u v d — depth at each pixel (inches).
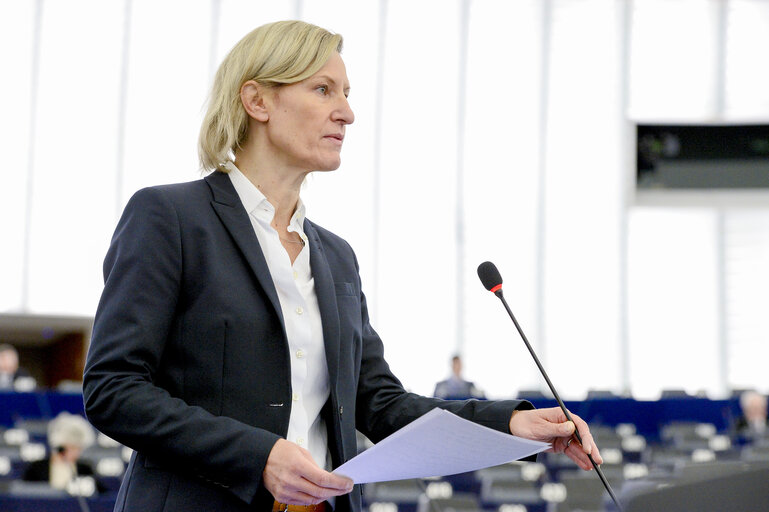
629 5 1263.5
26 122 1171.3
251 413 130.2
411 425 115.0
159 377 133.0
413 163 1238.9
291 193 147.9
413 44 1252.5
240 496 122.2
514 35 1257.4
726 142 1268.5
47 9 1186.0
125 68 1190.3
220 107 146.9
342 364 142.5
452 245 1229.1
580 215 1246.9
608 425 745.0
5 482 432.1
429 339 1215.6
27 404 674.8
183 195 139.5
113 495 450.0
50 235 1159.6
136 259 132.2
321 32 149.9
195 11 1208.8
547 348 1228.5
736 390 793.6
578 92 1257.4
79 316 1151.0
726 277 1267.2
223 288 133.4
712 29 1263.5
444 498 434.9
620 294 1243.2
